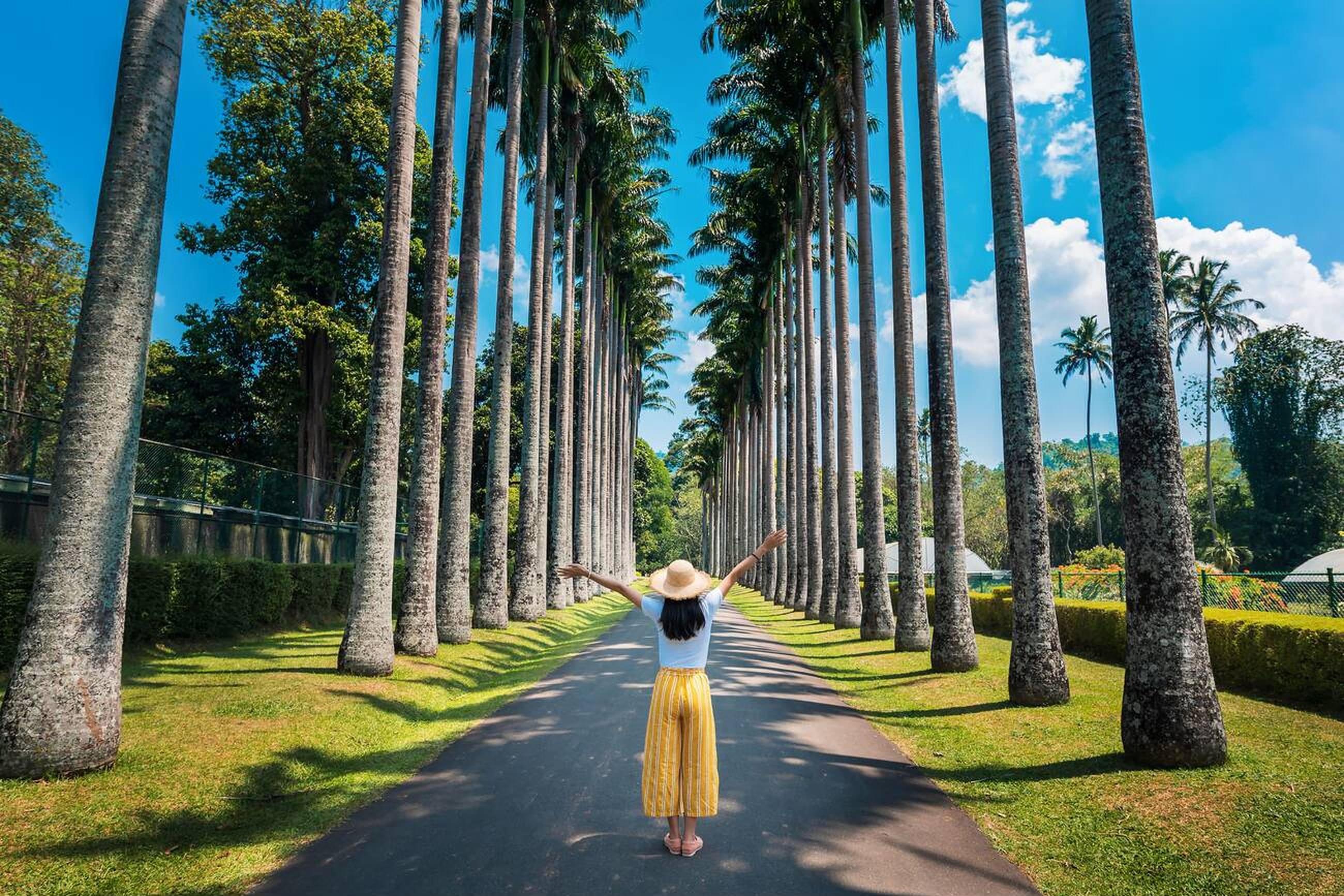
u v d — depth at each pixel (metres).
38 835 4.52
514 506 41.38
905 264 15.63
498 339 19.05
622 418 47.88
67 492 5.81
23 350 25.61
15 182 25.44
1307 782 5.30
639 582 65.06
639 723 8.14
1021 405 9.66
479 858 4.33
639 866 4.20
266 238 24.62
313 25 25.52
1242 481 60.91
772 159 27.47
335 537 23.30
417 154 27.17
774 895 3.82
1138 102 6.97
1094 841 4.64
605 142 29.80
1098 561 43.44
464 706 9.68
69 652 5.62
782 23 21.95
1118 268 6.79
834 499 22.62
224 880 4.09
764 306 37.31
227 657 11.09
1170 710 6.00
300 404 27.02
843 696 10.48
